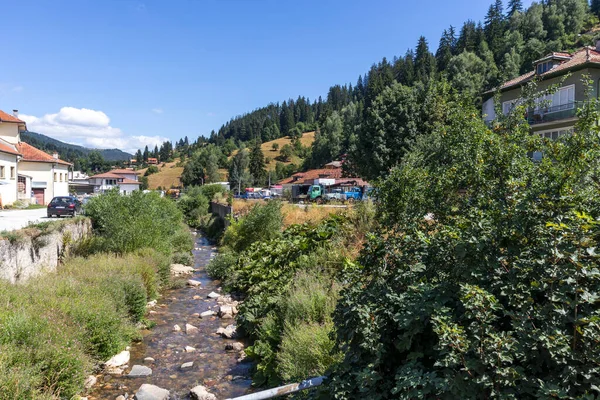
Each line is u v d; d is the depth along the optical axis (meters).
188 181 117.50
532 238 3.18
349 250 10.05
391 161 36.69
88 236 16.02
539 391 2.42
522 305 2.76
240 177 95.25
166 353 8.37
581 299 2.57
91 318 7.49
